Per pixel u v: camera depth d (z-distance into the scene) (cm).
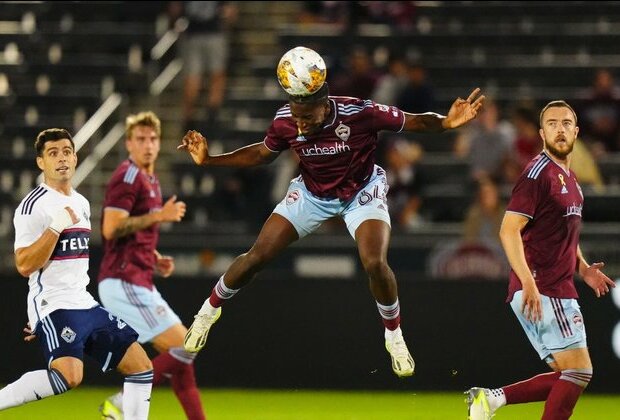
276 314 4597
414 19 6906
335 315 4572
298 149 2691
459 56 6725
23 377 2711
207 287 4550
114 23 7188
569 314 2778
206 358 4622
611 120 5941
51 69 6775
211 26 6219
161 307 3297
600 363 4447
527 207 2750
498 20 6931
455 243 4941
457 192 5759
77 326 2733
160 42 6850
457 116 2620
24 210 2727
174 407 4106
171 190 5997
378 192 2738
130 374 2819
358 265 5062
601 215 5381
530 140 5625
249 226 5681
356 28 6844
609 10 6856
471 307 4506
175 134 6397
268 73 6656
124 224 3222
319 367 4566
